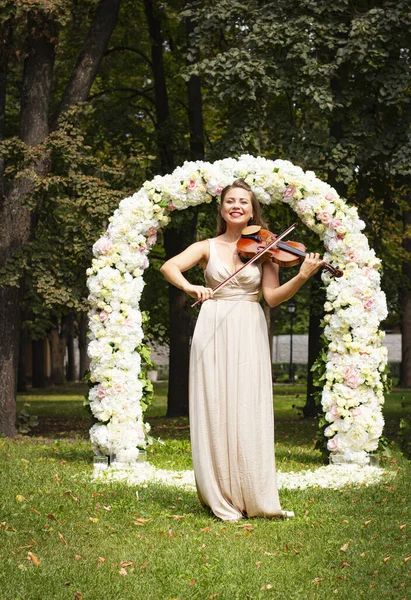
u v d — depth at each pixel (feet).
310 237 34.42
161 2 63.67
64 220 45.47
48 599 15.01
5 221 48.60
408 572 16.85
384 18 44.19
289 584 16.16
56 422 63.46
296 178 32.14
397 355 152.46
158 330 64.64
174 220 33.68
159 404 88.33
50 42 49.75
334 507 23.18
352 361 31.89
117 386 31.50
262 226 23.89
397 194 51.70
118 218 32.58
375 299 32.40
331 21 46.24
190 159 60.13
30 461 33.12
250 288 22.41
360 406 31.94
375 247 53.67
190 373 22.27
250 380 21.76
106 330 31.96
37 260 46.03
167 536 19.75
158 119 65.62
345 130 46.06
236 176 32.17
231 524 21.02
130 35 69.31
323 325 33.14
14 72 63.93
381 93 44.19
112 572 16.65
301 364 151.84
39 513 21.36
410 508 22.44
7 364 48.16
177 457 37.17
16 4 45.11
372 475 29.17
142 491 25.27
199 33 48.39
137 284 32.53
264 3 48.78
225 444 21.72
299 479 29.27
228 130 46.47
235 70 43.78
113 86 73.31
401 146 44.78
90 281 32.32
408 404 69.62
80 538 19.24
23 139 50.01
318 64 44.47
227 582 16.21
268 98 51.19
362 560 17.72
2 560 17.12
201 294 21.57
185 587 15.88
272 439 22.12
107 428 31.63
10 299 48.44
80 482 26.43
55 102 68.69
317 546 18.83
